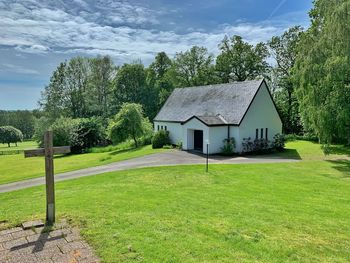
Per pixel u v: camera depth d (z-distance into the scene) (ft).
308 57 70.85
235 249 18.89
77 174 62.18
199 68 189.67
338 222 25.68
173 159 79.51
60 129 144.46
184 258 17.34
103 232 21.04
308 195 37.17
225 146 89.86
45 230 21.59
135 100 195.93
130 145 137.49
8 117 350.64
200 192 37.11
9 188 53.57
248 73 173.58
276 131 104.01
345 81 66.69
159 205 29.35
